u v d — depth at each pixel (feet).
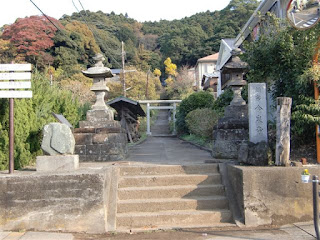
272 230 14.32
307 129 19.80
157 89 138.21
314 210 12.17
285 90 21.79
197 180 18.16
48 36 110.11
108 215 15.47
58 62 111.24
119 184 17.95
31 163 22.79
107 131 25.32
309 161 18.40
